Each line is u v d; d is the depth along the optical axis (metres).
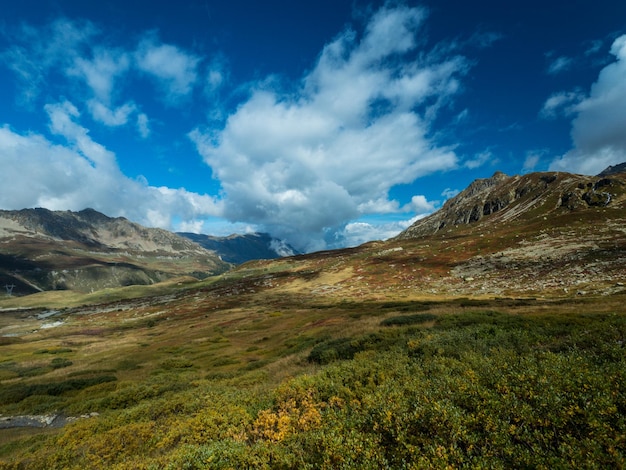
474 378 10.40
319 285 115.25
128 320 119.50
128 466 10.10
